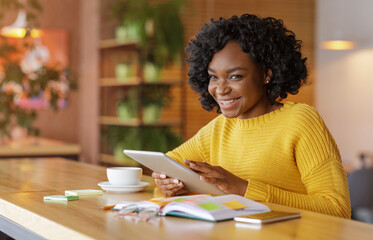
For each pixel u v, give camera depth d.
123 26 5.75
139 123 5.62
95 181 2.05
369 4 5.91
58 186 1.91
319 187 1.65
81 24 6.75
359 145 6.11
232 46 1.68
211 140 2.00
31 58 6.57
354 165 5.15
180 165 1.54
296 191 1.77
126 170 1.78
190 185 1.66
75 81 5.10
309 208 1.55
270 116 1.81
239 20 1.71
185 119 6.01
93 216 1.32
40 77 4.90
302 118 1.73
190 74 1.90
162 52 5.61
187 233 1.13
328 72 6.37
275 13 6.25
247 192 1.56
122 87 6.18
